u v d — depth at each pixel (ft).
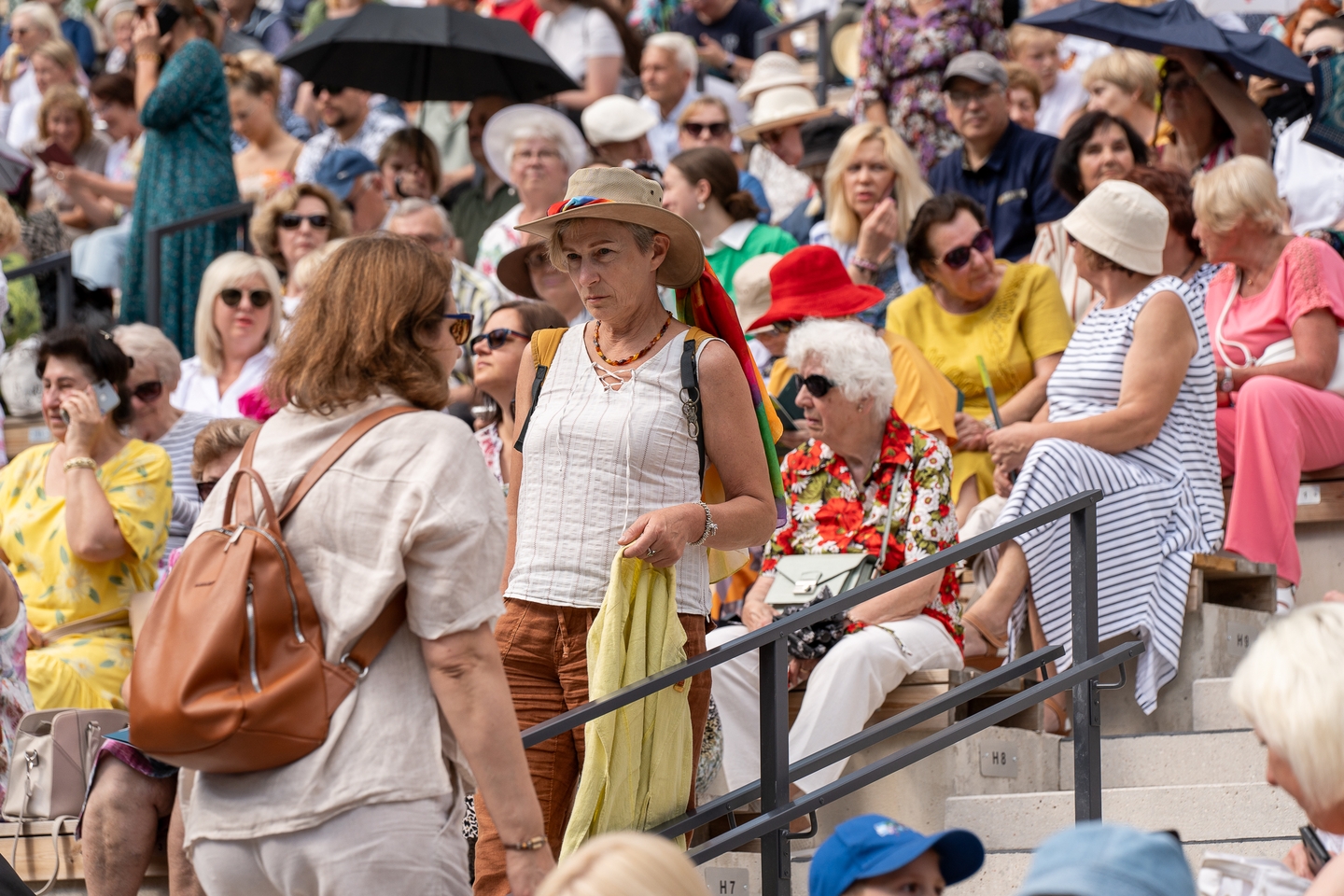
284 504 25.58
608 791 31.58
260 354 74.54
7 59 123.95
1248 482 52.31
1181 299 50.60
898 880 24.47
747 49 118.62
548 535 34.01
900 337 57.82
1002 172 75.77
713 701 42.83
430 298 26.71
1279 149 73.26
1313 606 24.70
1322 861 28.02
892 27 86.22
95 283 95.35
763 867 34.55
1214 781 45.44
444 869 25.09
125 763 42.24
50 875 45.55
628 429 33.55
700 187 72.02
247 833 24.54
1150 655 47.67
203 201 88.63
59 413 56.49
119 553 54.34
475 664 25.12
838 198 71.97
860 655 44.09
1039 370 60.13
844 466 47.73
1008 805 44.45
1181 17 74.54
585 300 34.24
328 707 24.66
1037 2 101.65
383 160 92.22
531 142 79.41
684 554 34.09
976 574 52.47
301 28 134.62
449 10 95.50
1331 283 56.29
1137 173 61.41
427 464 25.36
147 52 112.98
